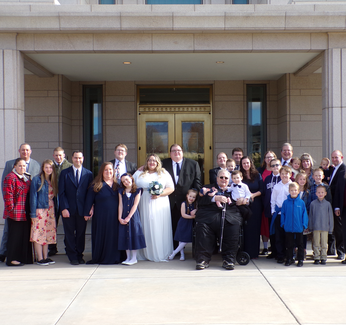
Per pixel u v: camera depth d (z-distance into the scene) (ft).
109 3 31.65
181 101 34.37
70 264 19.38
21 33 24.16
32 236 19.01
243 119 33.96
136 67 29.35
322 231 18.92
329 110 24.47
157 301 13.93
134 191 19.60
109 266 18.94
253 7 24.03
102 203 19.47
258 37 24.50
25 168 19.07
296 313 12.75
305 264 18.98
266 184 20.16
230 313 12.78
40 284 15.99
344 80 24.32
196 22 23.68
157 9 24.12
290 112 31.81
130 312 12.94
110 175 19.56
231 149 33.96
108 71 30.58
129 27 23.65
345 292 14.79
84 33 24.27
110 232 19.36
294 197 18.47
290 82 31.76
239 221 18.72
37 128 31.55
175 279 16.61
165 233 20.18
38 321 12.28
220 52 25.00
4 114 23.88
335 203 19.52
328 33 24.34
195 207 20.20
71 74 31.50
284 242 19.36
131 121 33.86
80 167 19.70
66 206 19.17
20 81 24.38
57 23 23.54
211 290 15.10
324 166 21.80
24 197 19.04
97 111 34.32
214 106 33.96
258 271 17.74
